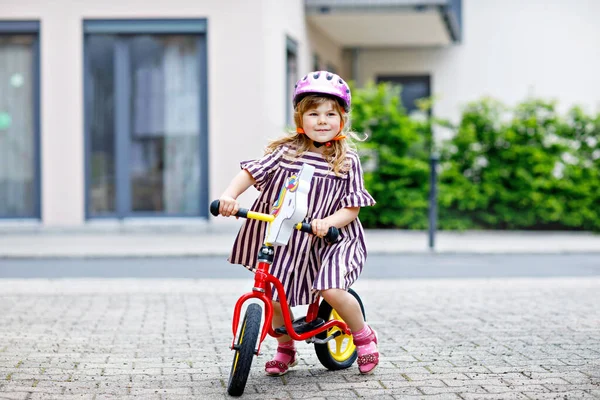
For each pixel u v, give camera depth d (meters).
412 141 15.17
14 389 4.51
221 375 4.90
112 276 9.84
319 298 4.87
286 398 4.36
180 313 7.12
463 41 19.94
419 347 5.66
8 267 10.71
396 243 13.19
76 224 14.49
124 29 14.49
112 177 14.73
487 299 7.86
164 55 14.75
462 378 4.76
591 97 19.88
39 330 6.33
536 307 7.39
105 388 4.57
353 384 4.66
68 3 14.42
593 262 11.47
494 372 4.91
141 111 14.77
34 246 12.61
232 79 14.48
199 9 14.46
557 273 10.25
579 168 15.12
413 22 16.62
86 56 14.56
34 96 14.66
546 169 14.91
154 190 14.85
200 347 5.71
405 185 15.24
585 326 6.45
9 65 14.68
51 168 14.48
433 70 19.95
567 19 19.81
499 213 15.27
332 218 4.62
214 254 11.87
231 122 14.50
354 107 15.23
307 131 4.68
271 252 4.52
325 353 4.98
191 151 14.82
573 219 15.12
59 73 14.45
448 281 9.12
